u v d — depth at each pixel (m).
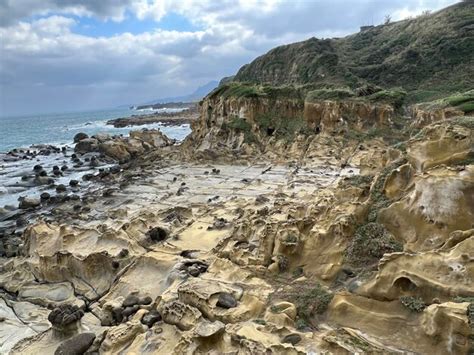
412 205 14.34
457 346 10.06
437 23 88.25
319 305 13.09
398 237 14.54
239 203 28.38
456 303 10.59
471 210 12.80
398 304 11.95
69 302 18.20
